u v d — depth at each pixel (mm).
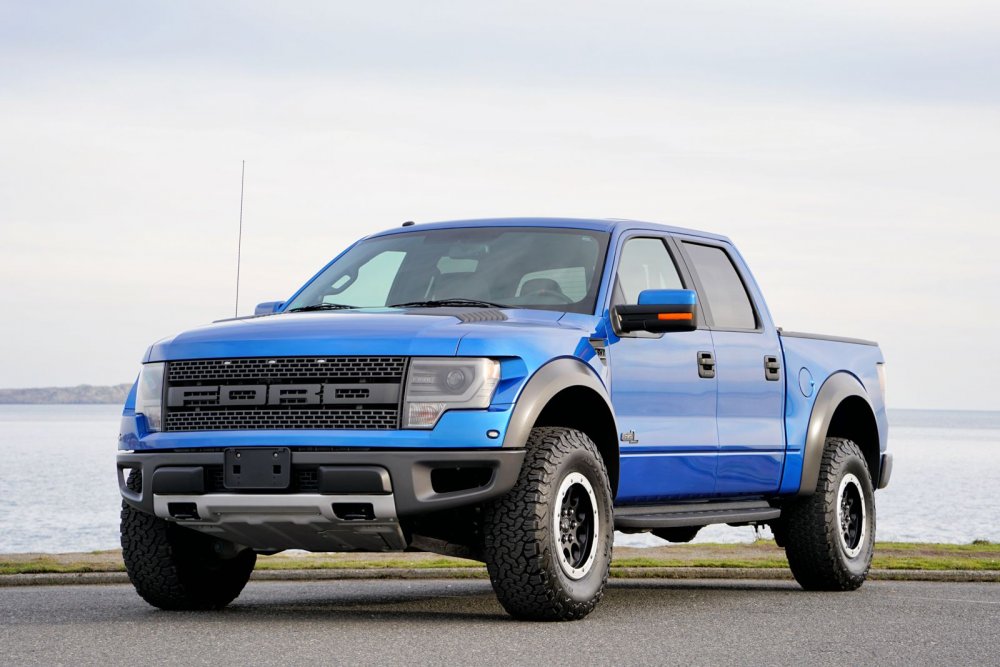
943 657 5371
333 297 7504
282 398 6133
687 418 7457
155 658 5016
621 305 6949
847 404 9289
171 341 6543
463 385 6012
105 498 78688
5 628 5984
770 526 9148
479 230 7668
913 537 51625
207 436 6219
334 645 5387
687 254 8039
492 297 7062
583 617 6449
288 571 9844
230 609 7180
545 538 6109
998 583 10109
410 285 7336
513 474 6035
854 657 5332
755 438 8062
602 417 6773
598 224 7535
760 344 8266
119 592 8297
